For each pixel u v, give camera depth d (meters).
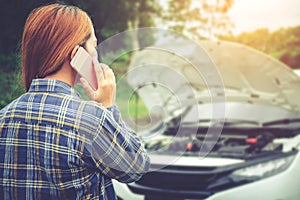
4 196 1.17
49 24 1.17
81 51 1.17
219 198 3.12
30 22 1.20
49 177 1.13
